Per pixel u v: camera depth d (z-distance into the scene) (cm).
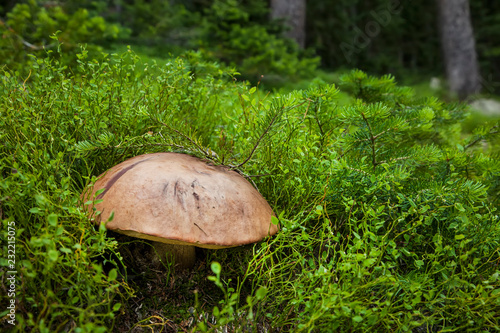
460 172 44
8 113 37
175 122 45
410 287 32
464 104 56
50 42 82
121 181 34
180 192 33
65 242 31
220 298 38
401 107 51
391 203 40
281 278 38
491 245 37
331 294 31
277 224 33
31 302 31
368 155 44
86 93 41
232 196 35
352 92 55
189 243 32
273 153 45
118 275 37
